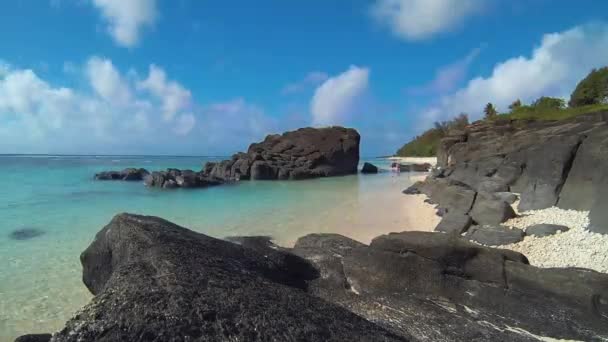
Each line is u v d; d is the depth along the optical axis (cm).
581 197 1267
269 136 4875
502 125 3030
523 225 1200
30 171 4403
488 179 1886
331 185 3159
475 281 648
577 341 534
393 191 2638
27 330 629
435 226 1366
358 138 4831
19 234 1307
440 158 3422
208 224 1486
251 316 371
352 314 464
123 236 598
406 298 642
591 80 4522
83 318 336
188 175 3059
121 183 3181
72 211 1803
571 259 865
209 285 413
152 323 331
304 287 677
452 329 546
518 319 578
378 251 722
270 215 1683
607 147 1202
